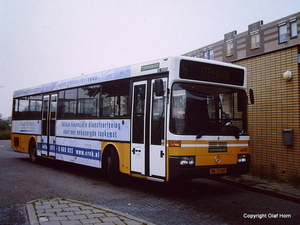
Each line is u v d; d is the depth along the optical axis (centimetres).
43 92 1381
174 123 741
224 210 663
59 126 1232
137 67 869
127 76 901
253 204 719
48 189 841
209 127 775
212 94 801
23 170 1206
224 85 823
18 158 1661
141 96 841
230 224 566
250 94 863
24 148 1508
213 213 638
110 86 971
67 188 865
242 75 862
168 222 572
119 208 664
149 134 797
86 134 1066
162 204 708
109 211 594
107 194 802
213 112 793
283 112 978
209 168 754
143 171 809
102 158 977
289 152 948
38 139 1386
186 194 820
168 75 761
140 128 830
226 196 801
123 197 772
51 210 597
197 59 788
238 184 927
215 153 773
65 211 591
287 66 973
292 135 937
